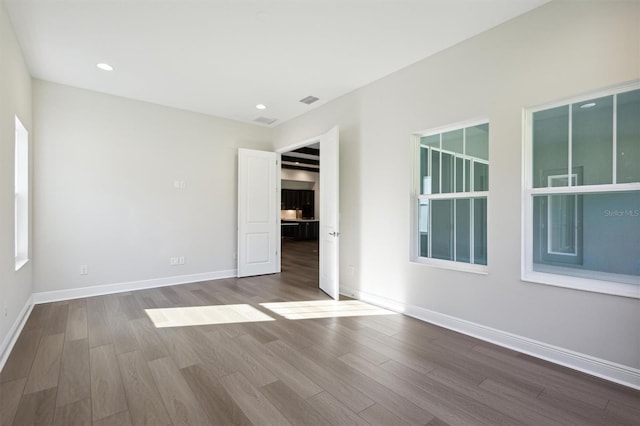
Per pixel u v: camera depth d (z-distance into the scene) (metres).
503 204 2.76
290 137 5.54
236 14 2.61
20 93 3.15
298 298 4.23
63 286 4.08
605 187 2.32
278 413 1.85
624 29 2.16
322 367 2.39
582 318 2.34
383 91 3.82
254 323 3.30
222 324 3.26
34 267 3.88
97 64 3.49
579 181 2.46
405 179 3.57
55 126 4.01
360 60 3.40
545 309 2.52
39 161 3.90
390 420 1.80
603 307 2.25
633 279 2.25
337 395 2.03
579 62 2.35
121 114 4.48
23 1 2.44
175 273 4.99
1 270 2.45
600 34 2.25
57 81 3.96
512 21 2.69
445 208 3.38
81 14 2.60
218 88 4.16
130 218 4.58
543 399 2.00
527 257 2.67
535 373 2.30
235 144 5.60
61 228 4.06
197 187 5.19
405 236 3.57
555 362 2.45
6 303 2.62
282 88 4.16
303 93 4.33
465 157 3.21
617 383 2.17
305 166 12.47
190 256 5.13
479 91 2.91
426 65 3.35
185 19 2.67
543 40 2.52
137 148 4.62
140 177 4.66
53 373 2.28
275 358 2.53
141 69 3.61
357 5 2.51
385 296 3.81
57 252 4.04
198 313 3.60
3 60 2.48
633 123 2.23
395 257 3.69
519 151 2.66
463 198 3.22
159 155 4.82
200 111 5.11
